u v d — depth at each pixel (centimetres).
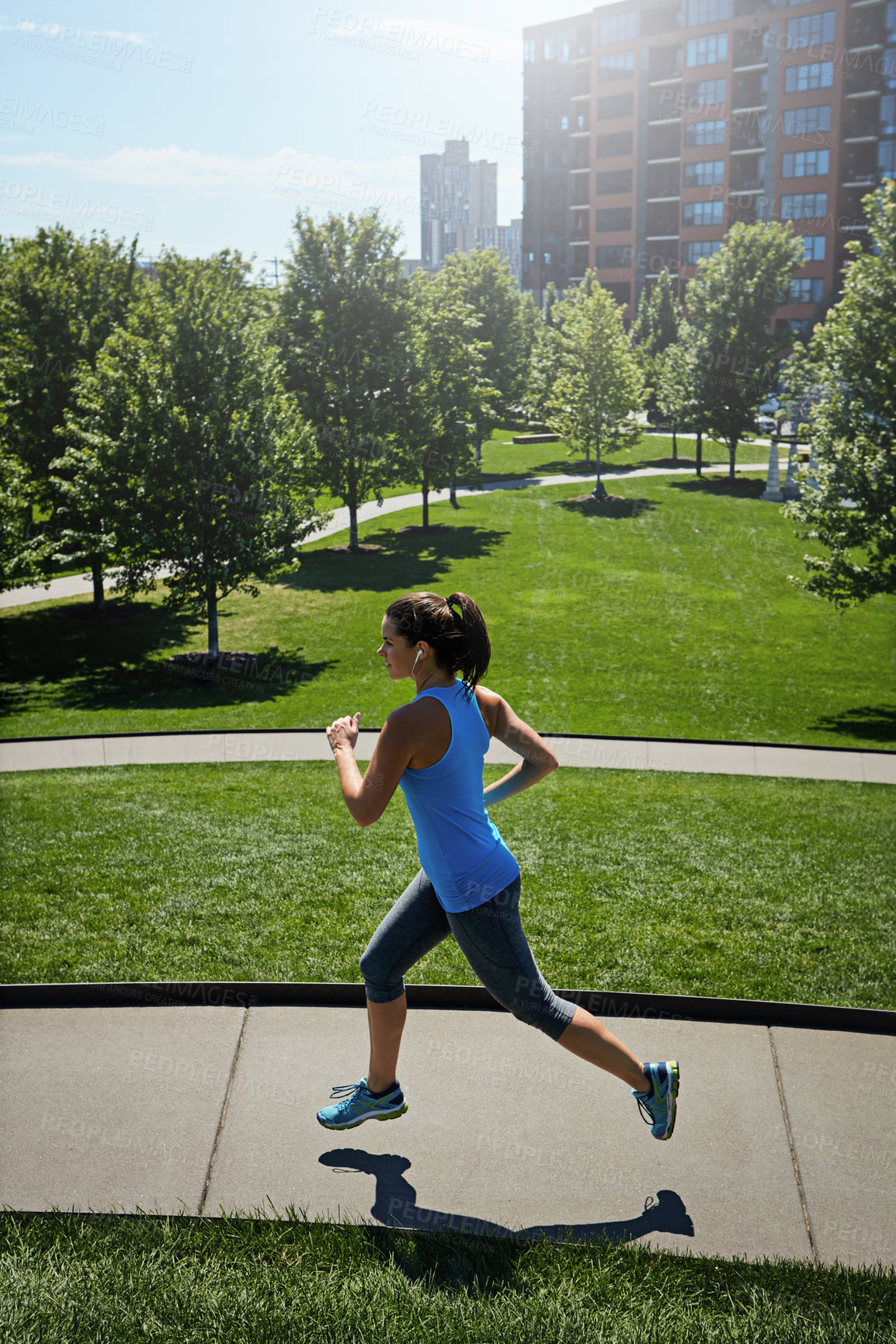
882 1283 255
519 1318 238
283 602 3319
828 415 2119
